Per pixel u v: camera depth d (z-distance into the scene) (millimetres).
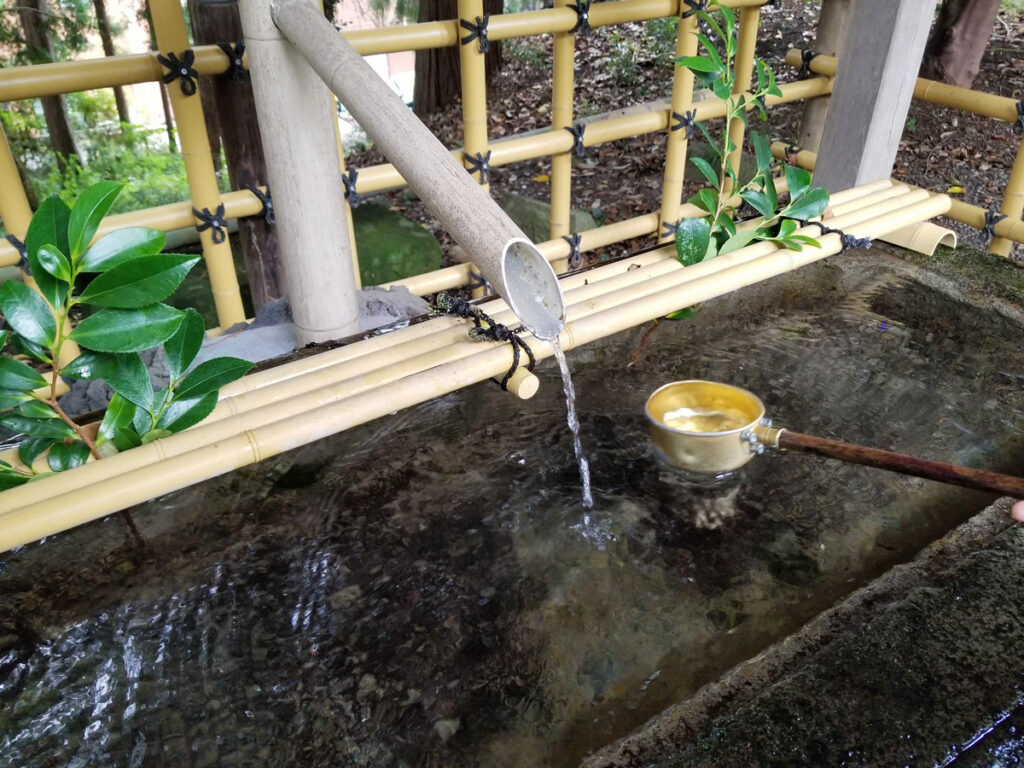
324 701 1169
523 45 6699
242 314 2363
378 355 1537
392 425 1688
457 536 1439
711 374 1857
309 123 1475
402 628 1277
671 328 2008
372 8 6730
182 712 1154
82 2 5336
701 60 2041
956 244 2316
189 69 1900
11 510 1203
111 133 5965
